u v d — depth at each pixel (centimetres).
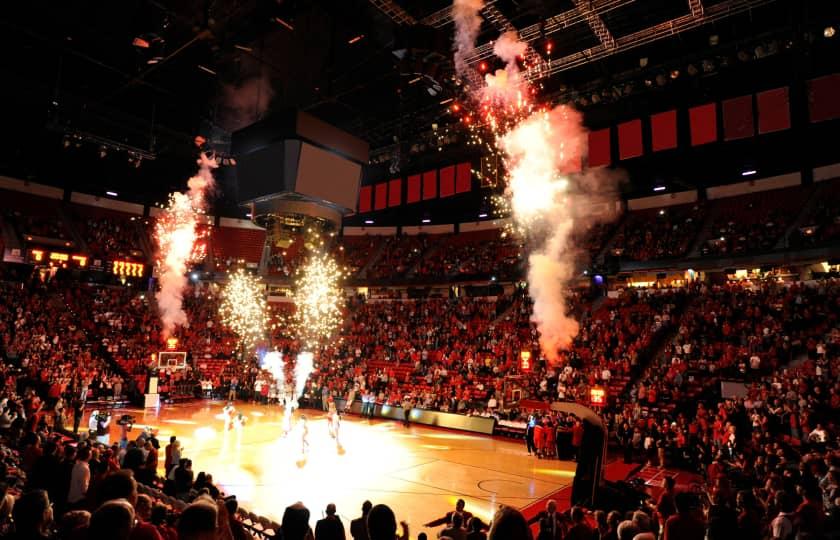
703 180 3438
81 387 2544
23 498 391
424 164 3288
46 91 2436
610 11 1789
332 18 1706
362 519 773
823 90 1930
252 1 1622
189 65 2086
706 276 3347
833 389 1922
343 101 2459
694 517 572
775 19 1928
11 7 1833
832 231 2731
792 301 2597
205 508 309
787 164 3117
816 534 683
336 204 1240
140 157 2747
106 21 1861
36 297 3275
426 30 1559
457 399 2772
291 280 4231
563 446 2017
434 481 1641
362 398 3042
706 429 1941
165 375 3234
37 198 3906
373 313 4072
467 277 3941
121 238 4100
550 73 2081
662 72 2170
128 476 437
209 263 4347
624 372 2588
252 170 1227
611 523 716
